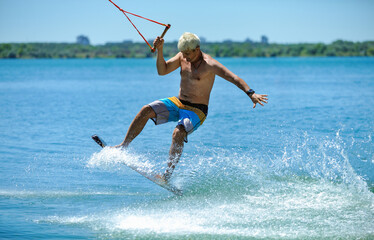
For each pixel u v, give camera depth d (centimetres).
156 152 2184
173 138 1473
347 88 6347
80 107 4319
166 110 1493
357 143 2320
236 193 1488
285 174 1730
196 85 1477
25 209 1338
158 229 1160
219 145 2320
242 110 3922
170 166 1481
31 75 12694
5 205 1377
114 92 6309
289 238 1098
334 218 1236
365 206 1341
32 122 3278
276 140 2442
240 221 1214
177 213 1291
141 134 2723
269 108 4044
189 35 1433
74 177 1761
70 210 1332
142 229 1162
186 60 1468
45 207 1362
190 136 2603
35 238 1090
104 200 1448
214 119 3353
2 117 3550
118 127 3053
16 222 1213
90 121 3344
